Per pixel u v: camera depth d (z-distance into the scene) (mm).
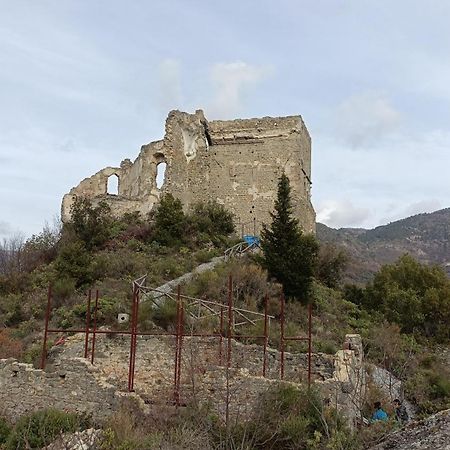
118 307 25625
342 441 11375
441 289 37375
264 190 46531
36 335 24312
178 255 37375
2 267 39062
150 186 47094
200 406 15812
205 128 48625
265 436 13633
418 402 22141
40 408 16516
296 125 47062
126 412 15141
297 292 31812
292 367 20109
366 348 25797
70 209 45312
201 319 23438
